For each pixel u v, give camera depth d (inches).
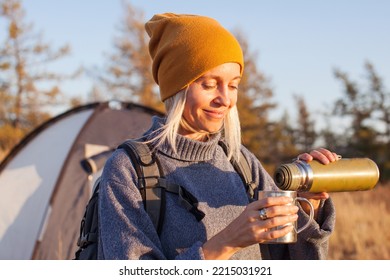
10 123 928.9
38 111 949.2
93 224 78.6
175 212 74.8
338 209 434.9
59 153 223.0
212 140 80.4
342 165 81.0
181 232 74.4
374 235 346.3
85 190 215.0
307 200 78.5
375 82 1311.5
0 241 206.2
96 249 77.4
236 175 84.7
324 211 84.5
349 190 82.7
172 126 77.6
